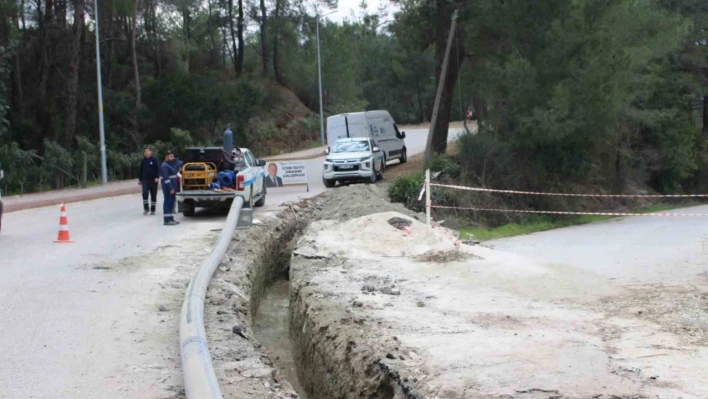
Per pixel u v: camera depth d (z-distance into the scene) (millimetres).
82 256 12984
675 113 36188
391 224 15211
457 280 11266
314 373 8945
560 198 28984
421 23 30891
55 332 7988
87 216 20156
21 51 46344
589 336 7766
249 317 9922
